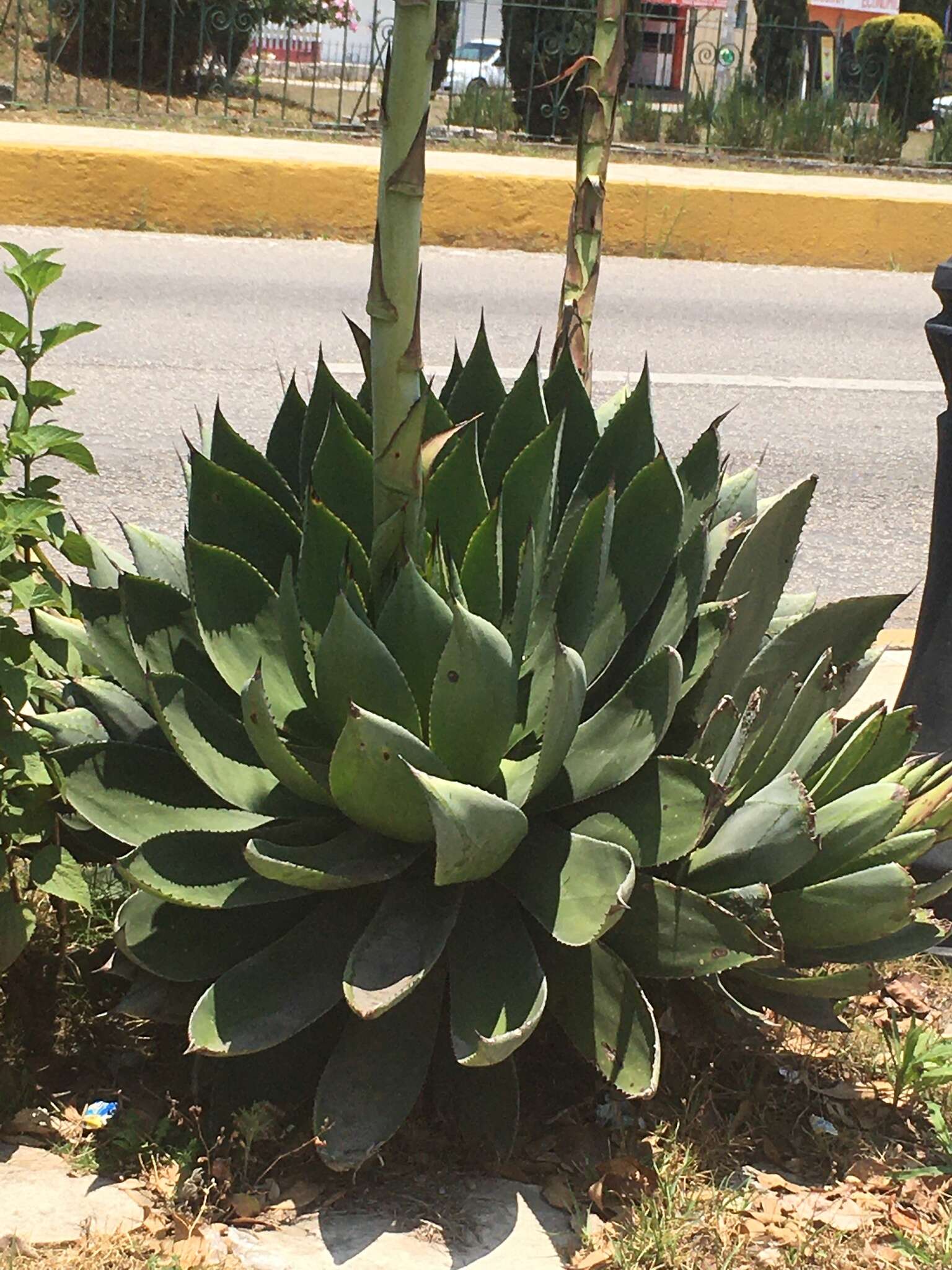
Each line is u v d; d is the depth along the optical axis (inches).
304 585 122.3
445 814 102.4
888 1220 113.8
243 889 112.6
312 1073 117.5
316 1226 108.2
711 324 430.0
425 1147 118.0
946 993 146.5
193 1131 115.7
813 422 342.6
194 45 685.3
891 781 132.0
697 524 127.0
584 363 144.3
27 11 677.9
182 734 117.5
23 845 132.2
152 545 137.7
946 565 156.6
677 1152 117.6
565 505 136.7
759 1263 107.9
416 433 112.7
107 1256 103.4
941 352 151.9
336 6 681.6
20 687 119.2
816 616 134.8
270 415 311.0
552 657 121.6
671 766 116.0
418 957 109.1
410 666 114.6
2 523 123.3
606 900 109.0
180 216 475.2
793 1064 132.9
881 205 526.0
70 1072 125.8
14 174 458.0
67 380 323.9
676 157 609.9
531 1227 109.5
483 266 475.8
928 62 757.3
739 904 115.0
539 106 651.5
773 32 761.6
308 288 423.8
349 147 538.6
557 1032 130.7
